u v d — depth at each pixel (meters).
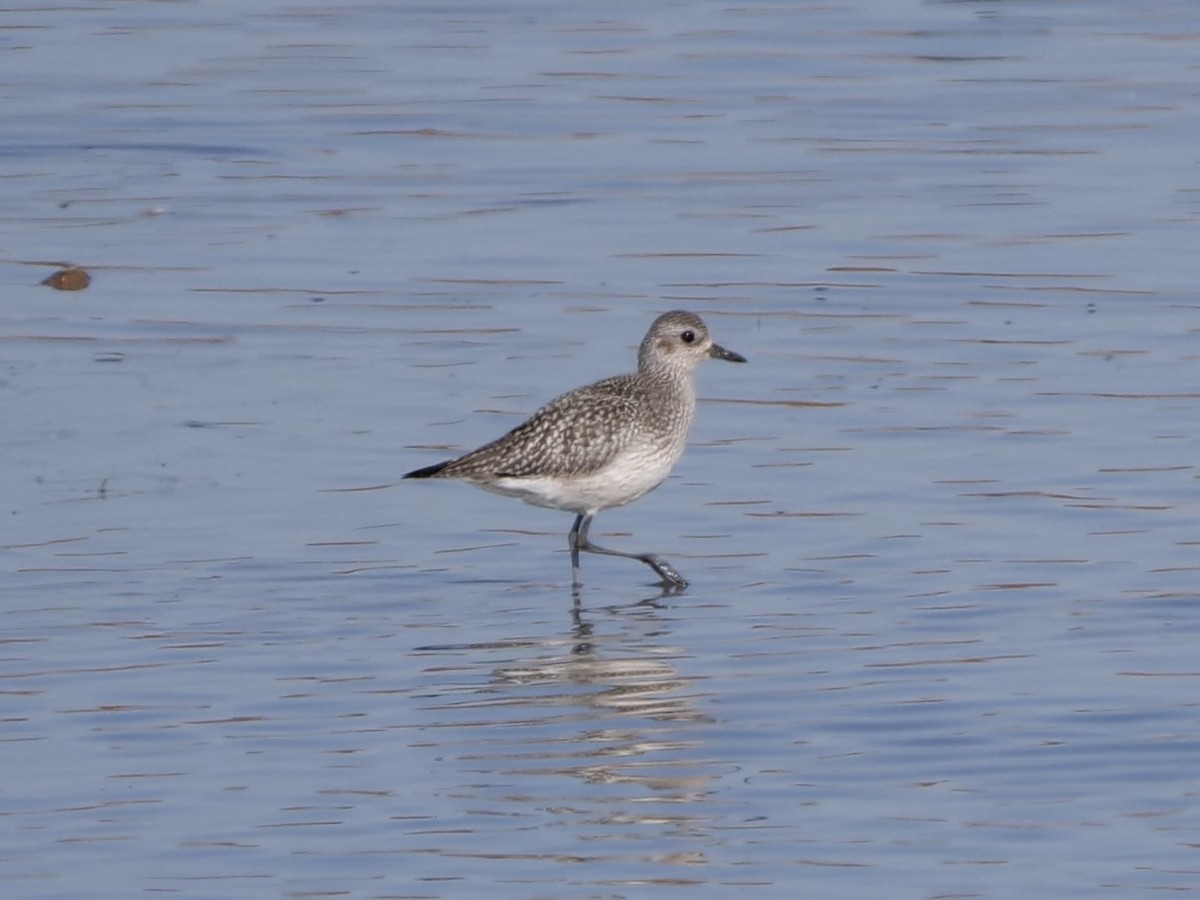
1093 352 18.83
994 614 13.52
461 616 13.76
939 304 20.23
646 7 32.31
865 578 14.30
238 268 21.36
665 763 11.28
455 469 14.71
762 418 17.53
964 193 23.67
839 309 20.16
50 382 18.16
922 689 12.27
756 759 11.33
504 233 22.55
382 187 24.25
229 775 11.13
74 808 10.70
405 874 9.98
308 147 25.80
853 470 16.34
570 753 11.44
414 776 11.12
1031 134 25.88
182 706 12.10
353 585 14.25
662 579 14.41
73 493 15.72
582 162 25.06
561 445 14.66
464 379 18.36
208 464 16.39
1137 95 27.47
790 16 31.66
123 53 29.86
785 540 15.10
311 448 16.78
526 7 32.31
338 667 12.77
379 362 18.78
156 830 10.45
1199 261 21.22
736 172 24.55
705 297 20.53
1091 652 12.82
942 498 15.73
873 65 29.08
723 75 28.67
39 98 27.64
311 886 9.85
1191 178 24.02
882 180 24.19
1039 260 21.39
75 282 20.83
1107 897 9.67
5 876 9.94
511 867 10.06
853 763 11.23
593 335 19.48
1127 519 15.18
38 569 14.30
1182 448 16.53
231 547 14.83
